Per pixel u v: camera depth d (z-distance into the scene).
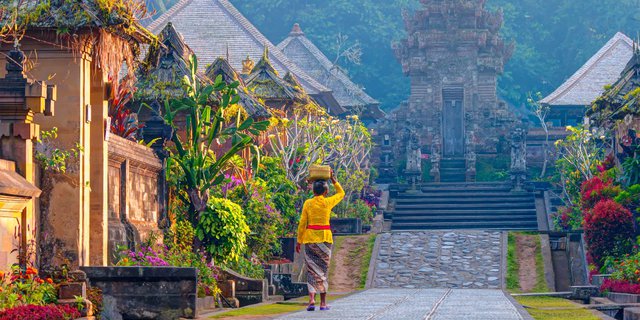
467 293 26.42
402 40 75.38
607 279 27.86
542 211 55.81
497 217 55.56
